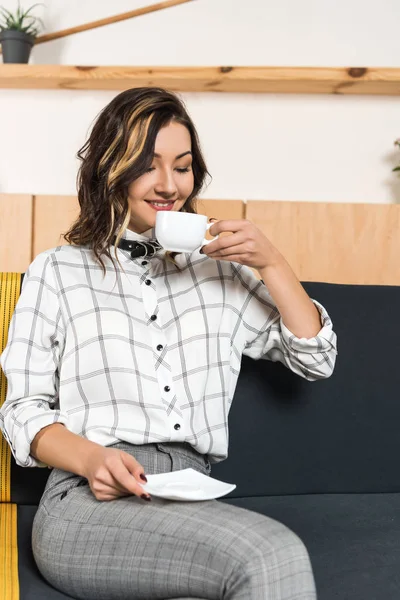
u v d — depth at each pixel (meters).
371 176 2.45
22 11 2.49
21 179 2.49
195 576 1.06
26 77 2.32
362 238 2.11
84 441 1.24
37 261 1.42
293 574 1.01
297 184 2.46
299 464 1.62
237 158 2.46
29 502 1.55
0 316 1.56
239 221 1.38
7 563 1.23
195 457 1.39
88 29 2.50
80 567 1.15
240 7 2.46
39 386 1.36
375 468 1.64
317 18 2.45
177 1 2.47
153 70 2.29
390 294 1.68
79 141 2.47
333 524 1.45
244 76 2.28
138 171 1.35
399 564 1.28
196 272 1.47
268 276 1.42
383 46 2.44
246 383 1.61
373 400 1.64
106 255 1.41
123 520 1.15
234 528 1.07
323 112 2.44
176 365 1.39
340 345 1.64
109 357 1.35
